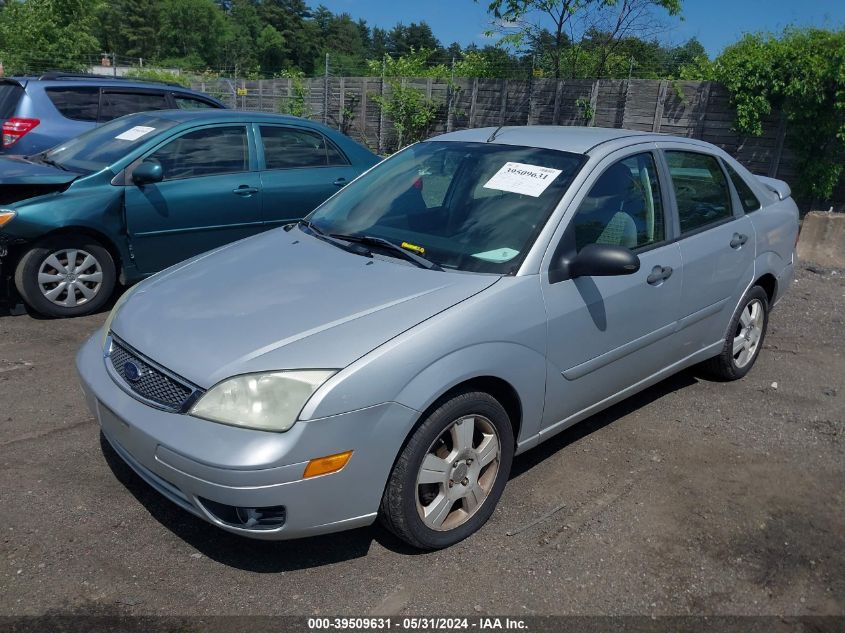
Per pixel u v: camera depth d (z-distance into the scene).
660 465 3.90
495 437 3.19
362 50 117.25
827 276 8.12
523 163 3.79
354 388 2.65
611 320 3.60
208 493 2.60
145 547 3.04
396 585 2.88
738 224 4.61
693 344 4.40
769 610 2.84
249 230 6.45
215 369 2.70
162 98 9.78
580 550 3.14
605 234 3.63
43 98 8.91
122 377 2.99
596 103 15.93
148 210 5.84
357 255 3.52
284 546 3.10
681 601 2.87
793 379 5.17
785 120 13.19
